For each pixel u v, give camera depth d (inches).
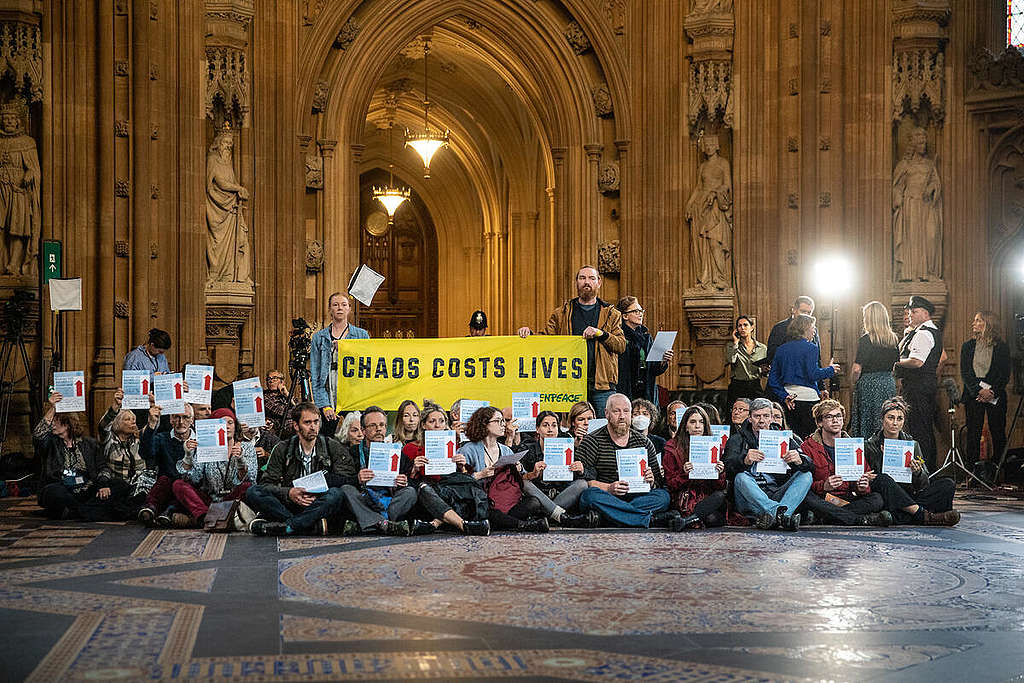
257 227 989.2
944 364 967.6
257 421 616.4
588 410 616.7
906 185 984.9
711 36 1047.0
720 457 598.2
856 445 585.6
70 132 834.8
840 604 386.3
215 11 943.0
